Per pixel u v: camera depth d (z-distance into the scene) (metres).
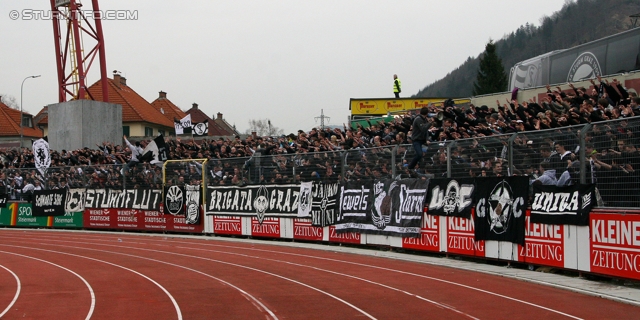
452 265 15.86
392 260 17.59
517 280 13.57
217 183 26.20
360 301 11.26
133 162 29.59
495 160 15.70
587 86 21.84
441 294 11.88
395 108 36.25
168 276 15.04
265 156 24.25
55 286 13.80
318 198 21.89
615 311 10.07
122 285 13.73
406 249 19.00
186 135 46.62
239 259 18.41
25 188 33.84
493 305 10.70
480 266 15.58
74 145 37.88
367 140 22.22
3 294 12.77
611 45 21.36
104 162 32.88
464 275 14.48
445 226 17.22
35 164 33.50
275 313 10.30
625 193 12.03
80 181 31.88
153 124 62.31
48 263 18.34
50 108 38.94
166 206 27.97
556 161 13.87
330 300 11.40
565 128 13.67
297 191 22.80
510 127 16.80
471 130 18.58
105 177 30.83
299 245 21.83
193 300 11.63
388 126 23.09
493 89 61.03
